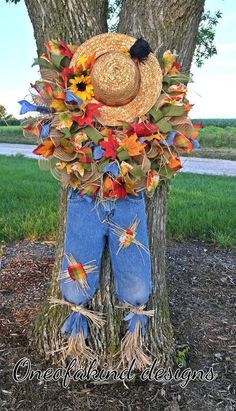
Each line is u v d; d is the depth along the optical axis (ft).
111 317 8.65
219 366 9.48
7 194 25.59
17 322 10.61
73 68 7.14
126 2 8.25
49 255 15.90
